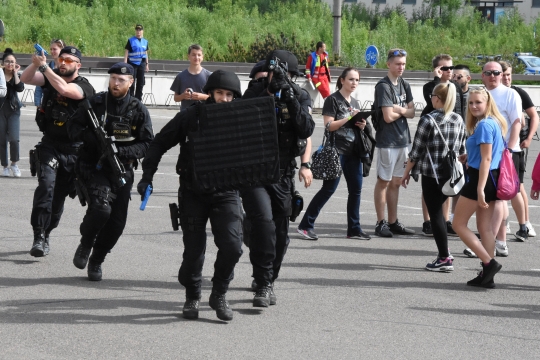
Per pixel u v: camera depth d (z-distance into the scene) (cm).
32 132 2375
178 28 5447
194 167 737
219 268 756
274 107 745
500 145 951
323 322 779
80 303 814
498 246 1124
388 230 1238
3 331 717
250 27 5978
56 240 1106
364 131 1177
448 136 1005
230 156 740
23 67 3378
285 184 820
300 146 816
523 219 1238
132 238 1145
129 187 895
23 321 748
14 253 1020
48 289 862
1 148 1659
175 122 750
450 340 737
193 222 752
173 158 2069
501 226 1121
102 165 878
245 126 740
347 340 724
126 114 877
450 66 1224
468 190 947
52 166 971
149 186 748
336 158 1139
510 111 1145
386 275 989
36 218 973
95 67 3350
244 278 940
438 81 1230
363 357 679
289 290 898
